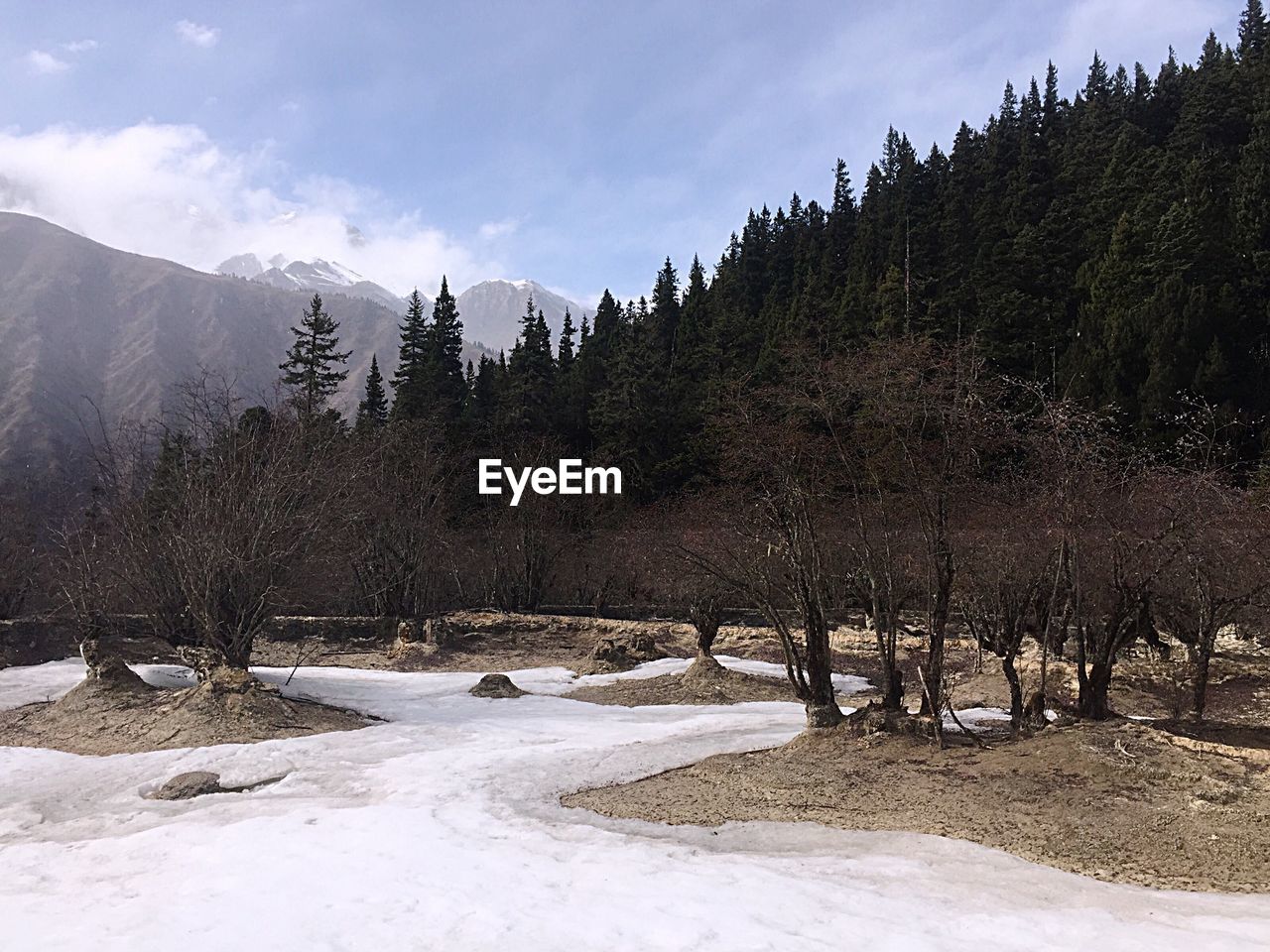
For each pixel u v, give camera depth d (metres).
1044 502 13.27
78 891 7.39
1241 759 10.37
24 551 28.19
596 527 36.69
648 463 47.00
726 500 22.11
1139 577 13.23
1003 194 60.47
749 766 12.19
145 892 7.29
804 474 15.58
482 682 19.14
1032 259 48.25
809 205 84.81
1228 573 14.23
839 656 24.11
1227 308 38.28
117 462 23.42
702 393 48.31
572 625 30.05
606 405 50.66
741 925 6.48
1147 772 10.17
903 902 7.03
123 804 10.91
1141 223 44.47
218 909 6.80
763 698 19.12
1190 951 5.95
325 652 26.52
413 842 8.62
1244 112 56.38
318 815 9.73
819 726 13.52
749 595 15.58
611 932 6.36
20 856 8.43
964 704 17.84
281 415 25.41
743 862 8.16
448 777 11.62
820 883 7.50
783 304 63.09
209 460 20.62
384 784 11.41
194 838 8.92
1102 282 42.97
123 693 16.52
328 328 48.91
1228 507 13.08
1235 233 43.34
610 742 14.28
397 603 30.59
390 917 6.64
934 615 13.18
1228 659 21.25
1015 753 11.53
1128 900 7.15
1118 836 8.73
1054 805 9.66
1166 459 18.41
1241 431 31.16
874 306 49.72
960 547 14.19
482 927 6.45
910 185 71.44
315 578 26.08
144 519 20.28
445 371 57.19
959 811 9.78
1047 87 80.50
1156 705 17.55
